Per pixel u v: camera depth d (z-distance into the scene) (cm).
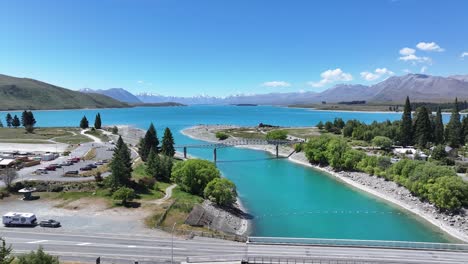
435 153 14175
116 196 8612
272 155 19588
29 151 15550
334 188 12431
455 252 6134
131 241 6550
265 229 8556
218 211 9225
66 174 10906
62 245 6272
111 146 17088
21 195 9244
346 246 6431
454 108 17762
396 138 18700
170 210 8425
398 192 11138
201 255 5956
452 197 8944
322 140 16462
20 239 6512
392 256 5928
